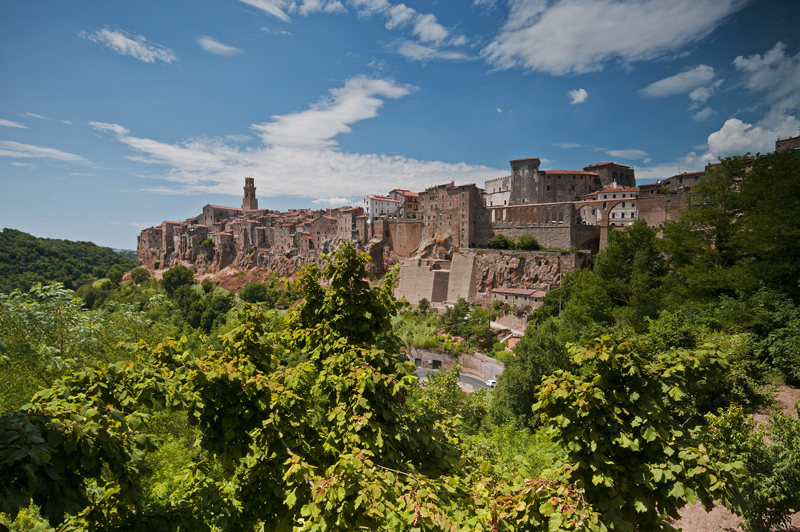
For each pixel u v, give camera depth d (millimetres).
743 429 14430
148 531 7457
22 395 21062
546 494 8398
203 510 8312
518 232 98562
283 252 154375
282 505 8617
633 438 8094
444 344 75688
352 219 128750
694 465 7645
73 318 23656
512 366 38156
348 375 9305
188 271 155500
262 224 171375
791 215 31297
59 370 21016
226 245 172375
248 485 9023
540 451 20438
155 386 7586
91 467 6160
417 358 77000
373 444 8773
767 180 35812
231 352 10469
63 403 6637
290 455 8055
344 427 9273
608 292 40781
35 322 21688
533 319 73125
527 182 113625
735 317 28516
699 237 39125
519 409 34312
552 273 85062
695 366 8164
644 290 36562
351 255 11719
